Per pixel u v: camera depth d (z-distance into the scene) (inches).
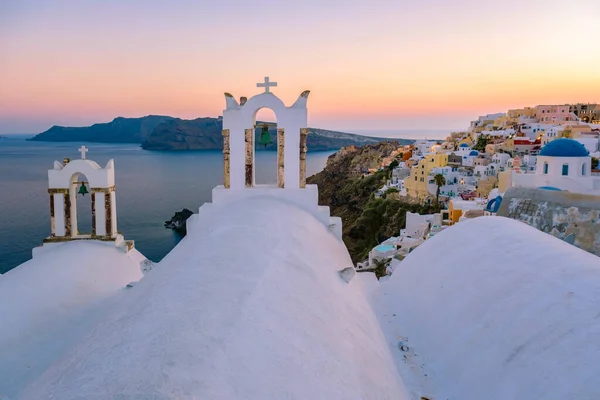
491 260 258.5
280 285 199.9
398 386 203.2
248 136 402.6
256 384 132.3
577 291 191.3
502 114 5408.5
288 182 405.7
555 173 1107.3
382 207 2960.1
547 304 194.9
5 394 248.5
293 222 319.9
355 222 3093.0
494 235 284.4
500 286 230.8
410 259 347.3
